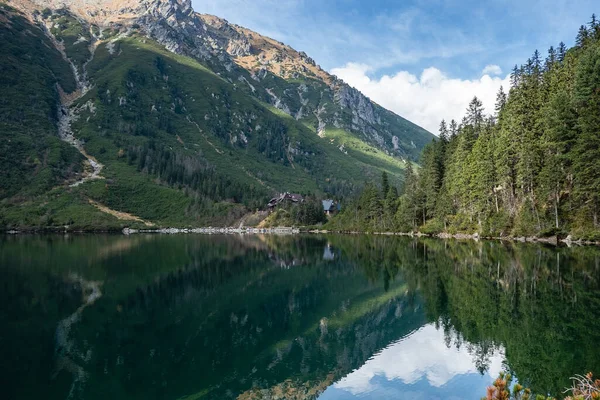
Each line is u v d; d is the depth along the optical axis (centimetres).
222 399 1669
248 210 18988
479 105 11362
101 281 4250
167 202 18500
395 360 2098
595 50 6538
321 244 9475
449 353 2120
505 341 2091
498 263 4656
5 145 17588
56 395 1653
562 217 6688
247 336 2550
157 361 2070
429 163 12238
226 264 5894
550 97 7562
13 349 2191
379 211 13575
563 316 2405
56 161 18088
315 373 1956
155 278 4506
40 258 6219
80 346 2262
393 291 3788
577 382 1534
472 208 9294
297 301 3578
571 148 6481
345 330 2705
